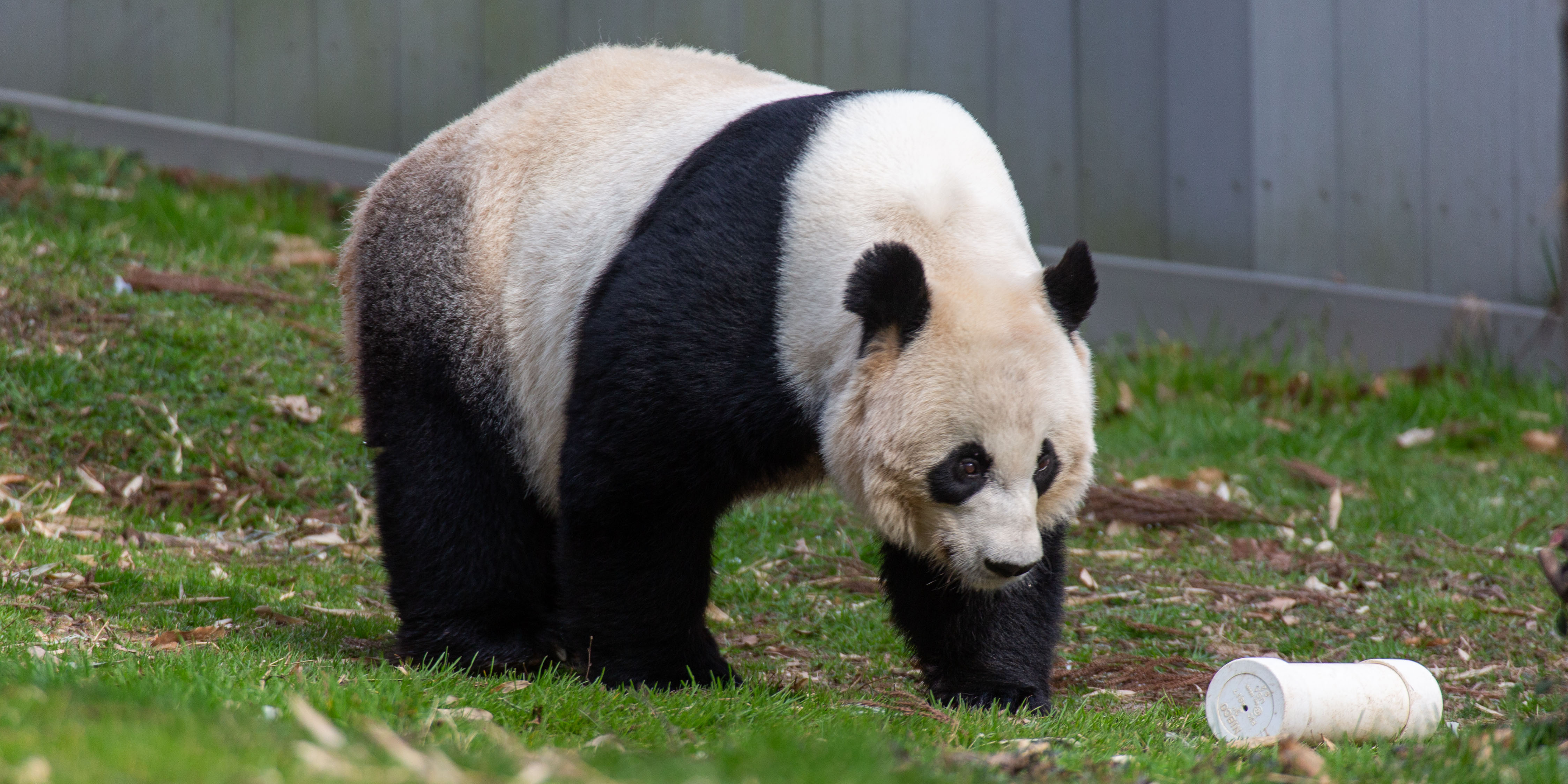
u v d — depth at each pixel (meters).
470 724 6.47
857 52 21.84
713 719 7.31
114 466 13.63
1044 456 7.75
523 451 9.62
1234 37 22.17
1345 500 15.49
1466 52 23.97
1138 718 8.18
